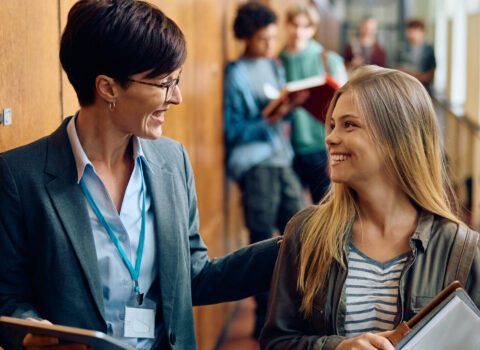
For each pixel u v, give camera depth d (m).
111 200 2.17
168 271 2.24
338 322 2.08
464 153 9.11
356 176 2.10
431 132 2.13
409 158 2.09
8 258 2.11
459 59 11.38
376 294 2.08
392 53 17.08
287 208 5.40
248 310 6.56
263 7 5.46
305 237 2.18
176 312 2.27
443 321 1.88
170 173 2.32
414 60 11.02
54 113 2.65
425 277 2.06
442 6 13.65
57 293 2.09
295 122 5.61
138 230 2.23
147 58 2.02
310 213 2.23
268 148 5.33
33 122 2.49
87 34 2.03
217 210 5.53
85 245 2.11
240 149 5.35
